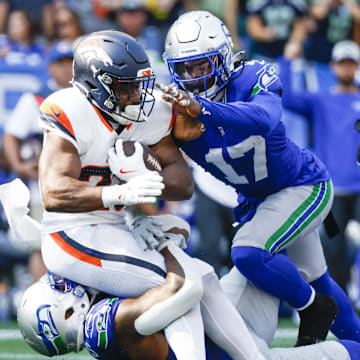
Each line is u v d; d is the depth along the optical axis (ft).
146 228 33.86
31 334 33.91
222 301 34.96
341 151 67.15
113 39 33.32
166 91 32.65
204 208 60.95
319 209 40.14
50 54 66.95
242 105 35.14
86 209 32.04
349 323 42.70
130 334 32.96
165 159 34.88
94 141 33.47
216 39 37.52
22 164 66.74
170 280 32.81
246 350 34.47
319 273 42.37
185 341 32.48
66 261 33.50
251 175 39.40
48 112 32.81
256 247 38.42
